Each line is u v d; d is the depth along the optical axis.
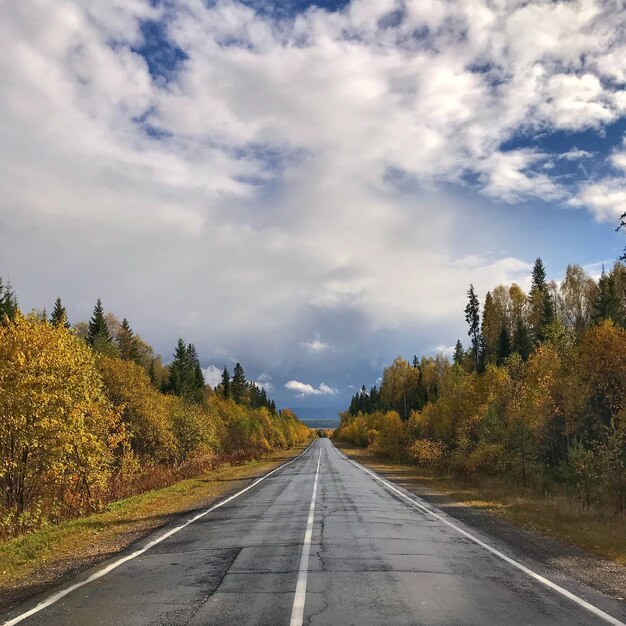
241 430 66.75
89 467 18.00
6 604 6.86
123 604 6.56
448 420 38.56
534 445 26.05
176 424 40.62
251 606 6.39
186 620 5.89
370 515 15.05
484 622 5.84
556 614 6.16
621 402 24.50
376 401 151.62
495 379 32.69
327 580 7.68
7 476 15.98
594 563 9.23
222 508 17.00
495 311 80.81
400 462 51.31
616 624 5.83
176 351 89.12
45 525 14.83
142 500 20.25
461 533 12.21
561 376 27.48
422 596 6.86
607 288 52.41
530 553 9.96
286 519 14.19
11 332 16.16
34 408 15.48
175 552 9.96
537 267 81.88
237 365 144.00
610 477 19.25
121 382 33.78
